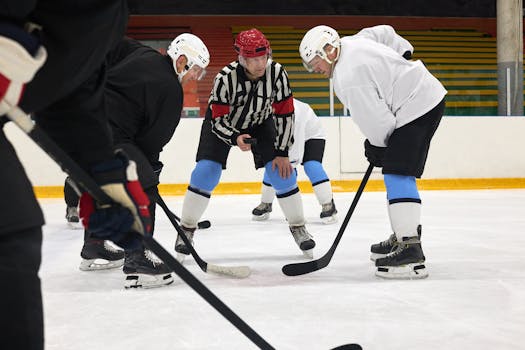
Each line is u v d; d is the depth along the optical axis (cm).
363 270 430
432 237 595
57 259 499
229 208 918
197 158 477
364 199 1012
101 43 109
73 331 274
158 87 349
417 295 345
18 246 94
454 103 1484
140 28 2430
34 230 99
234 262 473
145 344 253
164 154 1151
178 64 373
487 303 324
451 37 2541
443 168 1221
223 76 439
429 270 424
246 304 326
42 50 96
